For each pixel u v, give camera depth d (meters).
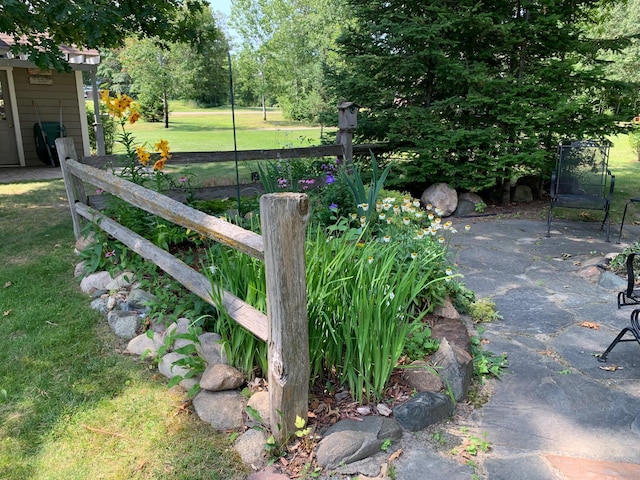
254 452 1.80
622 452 1.82
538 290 3.50
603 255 4.30
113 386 2.23
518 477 1.68
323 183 4.79
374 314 1.98
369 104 6.37
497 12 5.99
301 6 22.34
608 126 6.11
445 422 2.00
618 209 6.08
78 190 4.13
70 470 1.73
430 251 2.85
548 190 7.11
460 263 4.11
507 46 6.04
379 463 1.74
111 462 1.77
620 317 3.03
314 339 2.04
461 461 1.76
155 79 20.92
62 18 3.90
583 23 7.45
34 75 9.62
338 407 2.01
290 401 1.78
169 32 5.45
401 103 6.58
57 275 3.58
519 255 4.34
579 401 2.15
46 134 9.63
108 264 3.42
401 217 3.26
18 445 1.85
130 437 1.90
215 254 2.92
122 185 2.92
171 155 4.35
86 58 9.41
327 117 6.42
